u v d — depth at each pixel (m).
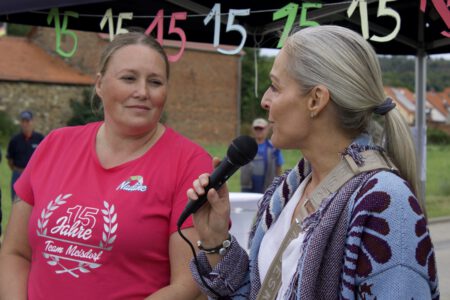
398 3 3.82
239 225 3.54
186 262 1.79
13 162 9.20
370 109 1.29
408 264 1.12
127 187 1.84
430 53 5.22
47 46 30.75
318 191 1.30
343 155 1.28
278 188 1.52
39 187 2.00
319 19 3.86
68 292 1.80
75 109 28.38
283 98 1.32
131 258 1.79
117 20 3.79
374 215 1.15
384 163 1.25
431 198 11.85
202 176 1.50
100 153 1.97
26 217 2.07
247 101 38.19
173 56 3.37
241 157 1.45
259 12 3.75
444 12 2.35
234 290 1.53
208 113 31.72
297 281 1.25
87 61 29.80
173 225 1.82
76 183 1.91
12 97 27.44
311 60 1.27
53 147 2.08
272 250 1.43
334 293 1.20
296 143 1.34
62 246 1.84
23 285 1.97
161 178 1.85
